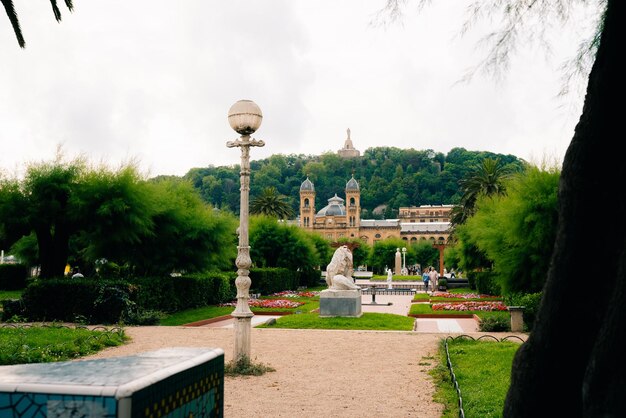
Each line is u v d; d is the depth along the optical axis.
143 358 3.10
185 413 2.90
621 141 3.53
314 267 64.00
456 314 26.12
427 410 8.22
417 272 115.75
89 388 2.30
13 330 15.73
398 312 29.42
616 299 3.06
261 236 51.25
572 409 3.53
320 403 8.66
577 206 3.63
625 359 2.90
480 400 8.49
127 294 21.20
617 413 2.86
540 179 21.59
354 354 13.61
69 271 46.47
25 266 44.69
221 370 3.55
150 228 26.34
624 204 3.47
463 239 46.75
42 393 2.32
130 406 2.30
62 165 24.52
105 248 27.14
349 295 22.05
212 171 190.38
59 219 23.86
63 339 14.33
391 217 183.00
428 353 13.80
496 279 24.19
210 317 25.03
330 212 159.88
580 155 3.62
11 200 23.12
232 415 7.90
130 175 24.36
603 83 3.53
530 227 21.39
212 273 34.88
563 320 3.57
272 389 9.69
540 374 3.61
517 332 18.03
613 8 3.49
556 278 3.66
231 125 11.23
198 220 30.06
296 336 17.08
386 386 9.94
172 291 26.27
